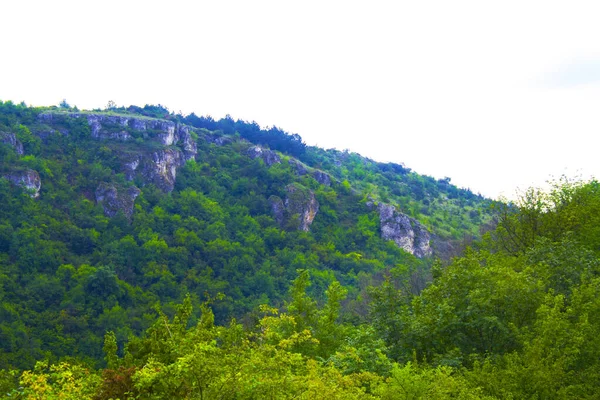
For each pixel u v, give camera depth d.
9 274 74.25
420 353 14.34
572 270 15.77
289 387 9.13
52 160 112.69
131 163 121.31
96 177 112.44
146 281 88.94
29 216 91.00
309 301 17.62
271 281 99.75
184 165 137.62
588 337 11.85
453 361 12.40
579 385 10.27
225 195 134.75
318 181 153.38
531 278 14.89
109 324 69.69
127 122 134.88
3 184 92.06
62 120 127.56
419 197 179.38
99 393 10.19
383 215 138.62
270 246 118.94
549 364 11.04
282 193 134.50
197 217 119.44
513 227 23.17
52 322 65.38
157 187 123.44
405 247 132.00
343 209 142.75
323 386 8.95
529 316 13.79
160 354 12.66
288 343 11.73
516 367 10.78
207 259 103.94
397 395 9.62
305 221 129.62
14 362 51.97
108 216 106.00
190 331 12.61
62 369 9.70
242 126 194.50
